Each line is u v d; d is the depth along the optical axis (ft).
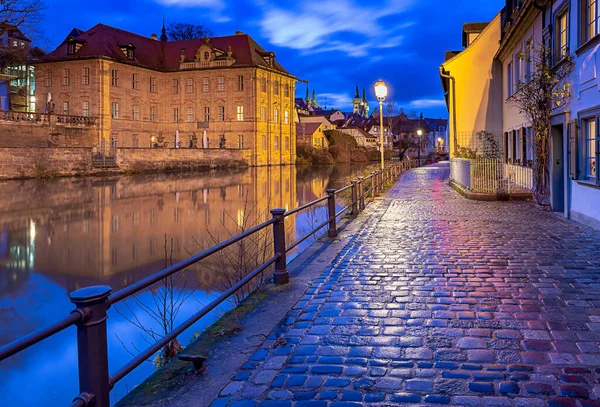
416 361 14.82
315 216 68.03
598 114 35.14
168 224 73.51
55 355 28.14
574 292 21.53
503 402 12.25
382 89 73.26
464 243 33.76
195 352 16.07
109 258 53.26
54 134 186.50
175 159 197.57
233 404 12.64
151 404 12.87
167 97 256.52
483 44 86.33
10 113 167.43
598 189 36.27
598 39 35.17
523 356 14.97
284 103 273.54
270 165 258.98
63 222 75.51
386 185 86.94
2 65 182.39
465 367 14.32
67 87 228.43
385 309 19.98
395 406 12.21
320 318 19.12
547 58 48.24
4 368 26.43
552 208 48.78
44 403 22.59
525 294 21.43
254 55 252.62
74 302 10.15
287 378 13.97
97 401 10.27
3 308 37.76
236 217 79.10
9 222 75.20
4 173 136.67
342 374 14.08
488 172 64.13
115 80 230.68
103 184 133.59
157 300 35.99
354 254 31.35
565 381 13.30
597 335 16.49
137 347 27.48
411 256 30.19
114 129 230.07
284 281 24.56
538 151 51.88
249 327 18.26
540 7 49.73
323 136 343.87
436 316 18.89
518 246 32.04
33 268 49.44
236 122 247.70
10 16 163.32
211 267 43.78
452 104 88.74
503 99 84.53
